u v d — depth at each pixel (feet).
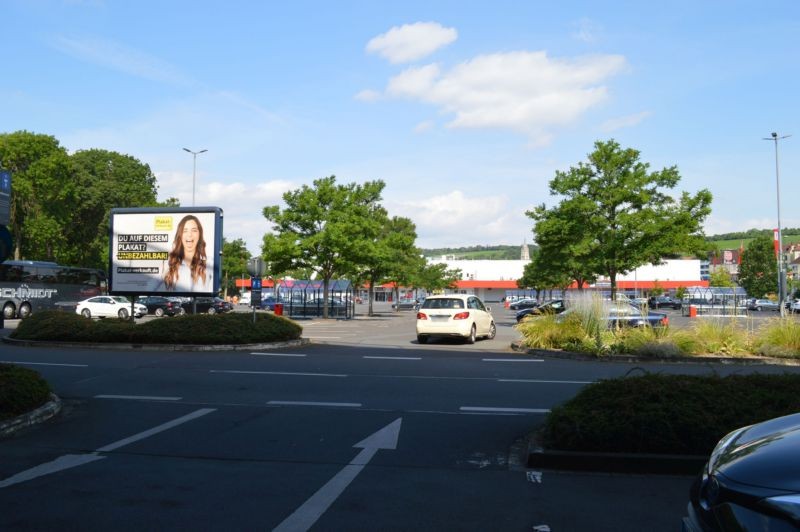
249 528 15.97
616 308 61.87
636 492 19.10
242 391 36.68
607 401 23.21
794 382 24.56
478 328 73.51
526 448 24.22
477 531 15.87
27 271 134.31
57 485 19.45
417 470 21.36
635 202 92.07
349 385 38.83
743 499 9.96
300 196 134.62
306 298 153.48
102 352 58.39
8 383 28.43
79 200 194.39
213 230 72.64
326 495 18.62
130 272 73.61
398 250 165.07
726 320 58.85
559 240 98.27
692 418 21.40
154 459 22.61
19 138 175.11
